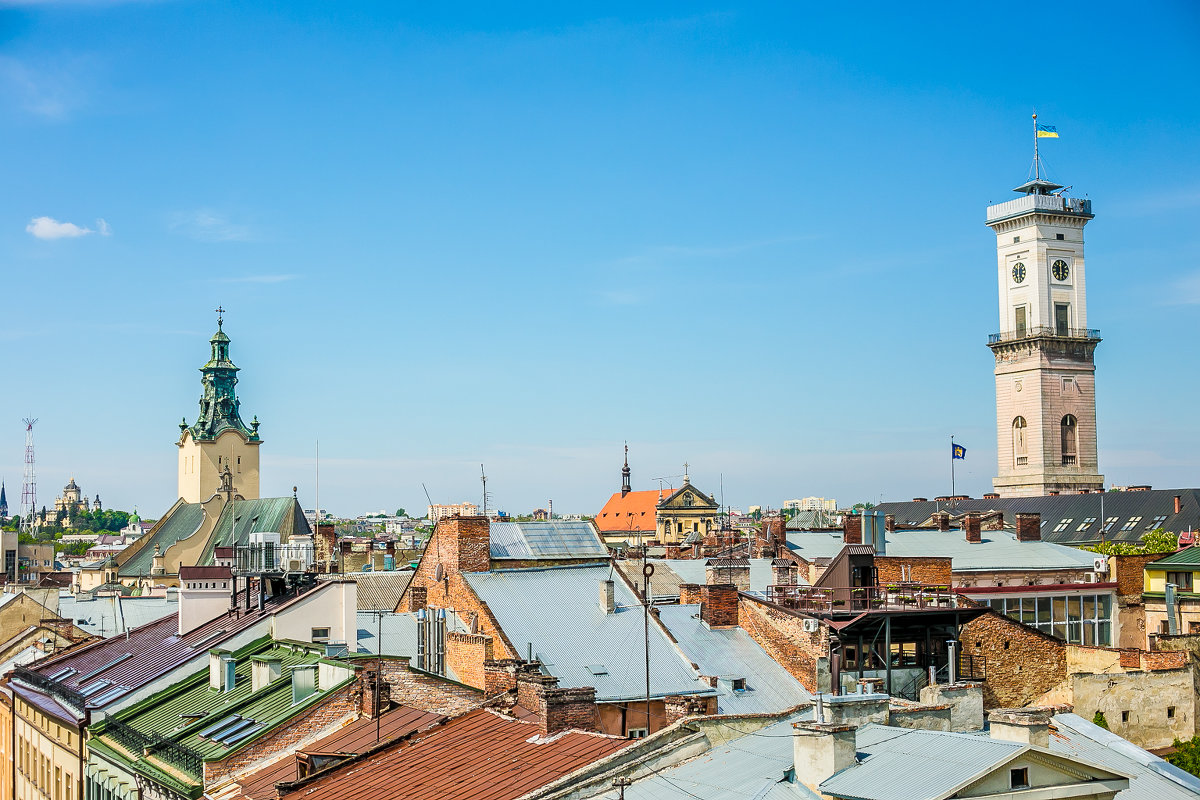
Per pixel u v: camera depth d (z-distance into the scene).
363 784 51.28
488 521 82.81
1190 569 104.25
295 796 52.12
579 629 75.12
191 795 58.50
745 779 42.84
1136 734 69.12
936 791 37.06
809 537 136.25
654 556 148.88
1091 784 38.94
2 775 94.25
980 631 76.06
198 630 85.81
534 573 81.56
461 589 79.50
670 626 75.25
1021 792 38.03
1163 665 72.31
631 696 67.88
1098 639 104.62
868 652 72.94
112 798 68.06
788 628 72.44
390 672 61.44
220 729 63.44
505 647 72.19
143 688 74.19
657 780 45.75
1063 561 123.19
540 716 54.50
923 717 47.75
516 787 47.12
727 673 71.25
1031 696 76.50
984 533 134.75
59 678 88.12
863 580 88.38
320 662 64.56
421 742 54.84
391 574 151.50
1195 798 47.00
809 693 70.19
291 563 85.69
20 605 118.00
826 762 40.00
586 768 46.41
